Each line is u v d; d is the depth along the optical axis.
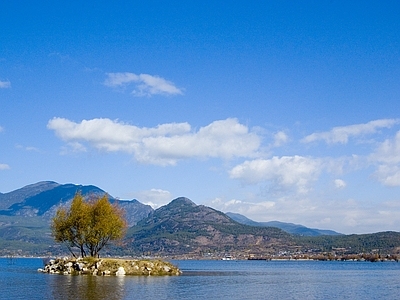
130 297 71.94
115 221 130.38
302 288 107.81
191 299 74.19
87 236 128.38
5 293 75.25
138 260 132.62
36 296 71.50
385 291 102.94
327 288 109.62
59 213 130.88
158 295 76.56
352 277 167.00
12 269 184.75
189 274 154.38
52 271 130.25
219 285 107.31
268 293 92.00
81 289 81.50
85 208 128.88
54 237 133.62
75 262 126.38
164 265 138.38
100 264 123.38
